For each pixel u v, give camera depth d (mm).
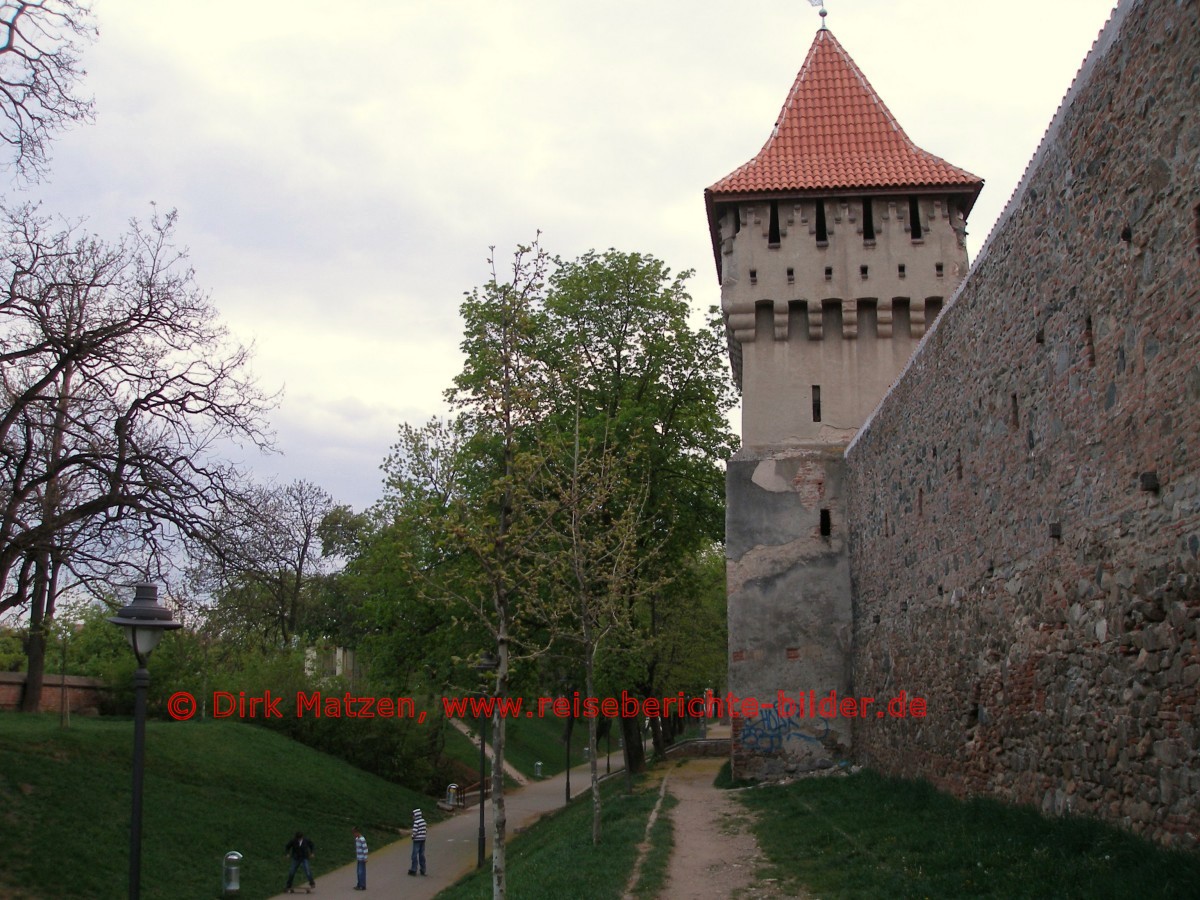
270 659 49125
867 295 29094
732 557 28219
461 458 25469
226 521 23406
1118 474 10844
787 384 29172
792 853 15414
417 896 26797
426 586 29078
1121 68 10688
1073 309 12039
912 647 20094
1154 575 9992
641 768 34594
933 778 18375
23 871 22703
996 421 14961
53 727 33031
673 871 15234
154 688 44500
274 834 31516
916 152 30438
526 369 14320
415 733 46906
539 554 17938
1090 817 11445
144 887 24359
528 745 67375
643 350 33500
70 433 22016
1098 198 11297
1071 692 12133
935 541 18438
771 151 31016
